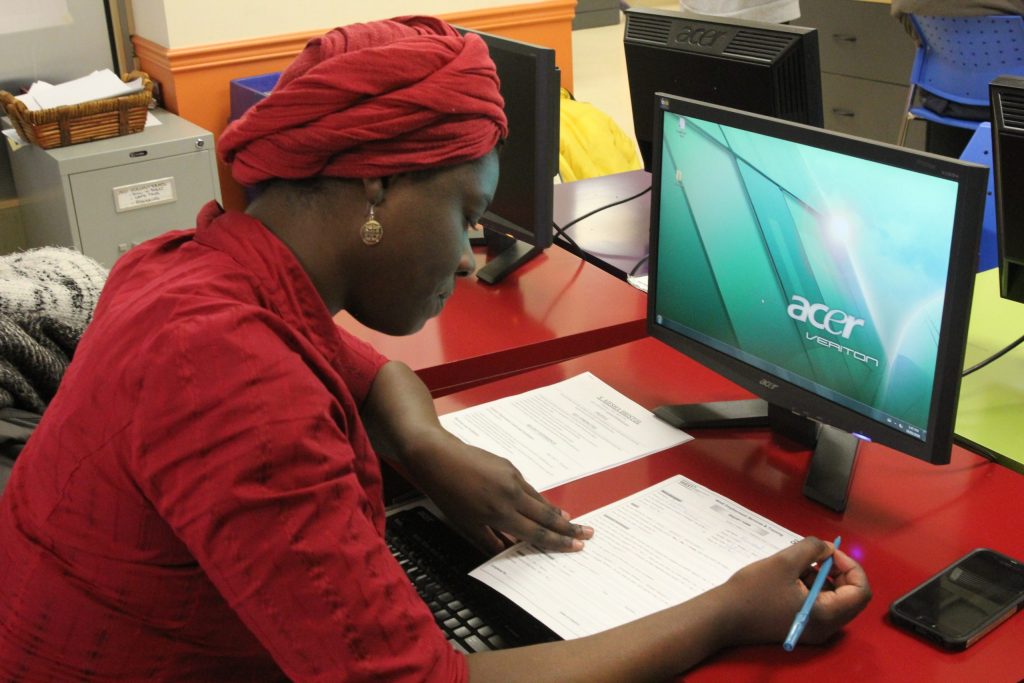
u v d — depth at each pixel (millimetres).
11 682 833
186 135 3146
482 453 1188
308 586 730
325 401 779
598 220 2232
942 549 1120
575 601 1040
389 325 925
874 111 4277
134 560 781
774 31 1755
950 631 975
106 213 3049
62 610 804
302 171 822
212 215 916
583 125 3072
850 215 1135
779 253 1232
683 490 1238
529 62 1681
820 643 979
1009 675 943
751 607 957
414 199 846
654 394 1482
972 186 1003
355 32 857
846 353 1196
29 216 3344
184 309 760
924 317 1095
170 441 725
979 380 1553
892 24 4062
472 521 1159
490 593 1131
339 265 871
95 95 3047
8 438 1243
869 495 1225
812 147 1148
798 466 1292
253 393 733
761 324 1294
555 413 1428
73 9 3404
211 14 3471
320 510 742
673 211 1365
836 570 1033
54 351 1450
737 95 1837
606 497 1231
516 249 1971
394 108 805
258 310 779
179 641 821
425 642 782
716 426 1383
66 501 786
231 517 716
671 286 1414
